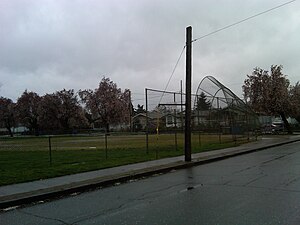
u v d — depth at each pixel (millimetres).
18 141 46750
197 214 7062
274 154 19734
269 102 45250
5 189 10539
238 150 22109
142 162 16625
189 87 17484
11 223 7211
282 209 7207
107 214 7492
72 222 7020
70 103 88562
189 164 16047
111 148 25453
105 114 85125
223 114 33188
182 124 31297
